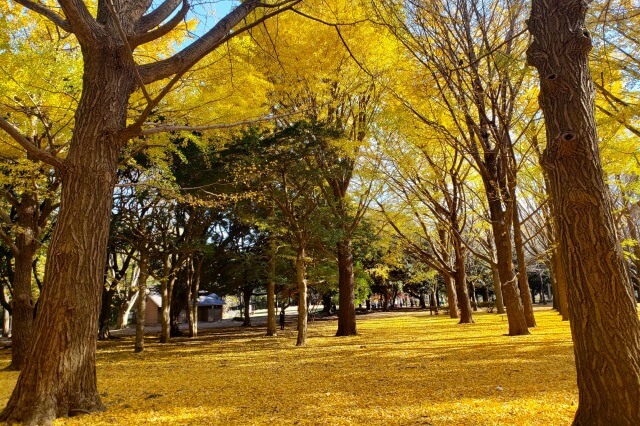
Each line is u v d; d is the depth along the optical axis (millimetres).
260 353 12781
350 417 4621
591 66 7801
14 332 10781
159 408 5312
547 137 3668
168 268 18500
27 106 8109
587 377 3240
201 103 8117
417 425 4184
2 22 7359
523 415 4320
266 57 10086
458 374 7262
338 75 11219
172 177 9852
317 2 9539
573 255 3359
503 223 13852
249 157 10758
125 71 5340
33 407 4402
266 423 4520
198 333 26219
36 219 11234
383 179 15086
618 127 8734
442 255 26781
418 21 9195
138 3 5727
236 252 21328
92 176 4902
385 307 48969
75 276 4715
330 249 17938
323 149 11914
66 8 4930
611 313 3176
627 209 15680
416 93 10586
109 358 13398
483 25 9750
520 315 13586
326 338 16750
